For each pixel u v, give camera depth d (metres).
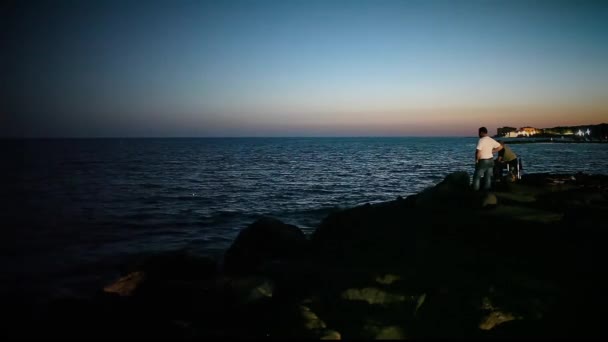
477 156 11.88
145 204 24.91
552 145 126.56
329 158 78.31
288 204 24.77
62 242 15.02
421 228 9.29
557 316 4.86
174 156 89.88
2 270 11.41
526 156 68.12
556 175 16.45
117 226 18.27
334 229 10.77
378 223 10.38
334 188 32.41
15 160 72.38
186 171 49.78
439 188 12.48
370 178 39.91
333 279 6.93
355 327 5.12
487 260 6.97
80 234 16.47
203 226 18.52
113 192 30.36
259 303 6.41
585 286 5.63
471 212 10.11
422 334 4.77
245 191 30.92
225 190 31.59
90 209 22.89
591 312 4.88
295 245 10.30
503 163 15.16
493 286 5.77
